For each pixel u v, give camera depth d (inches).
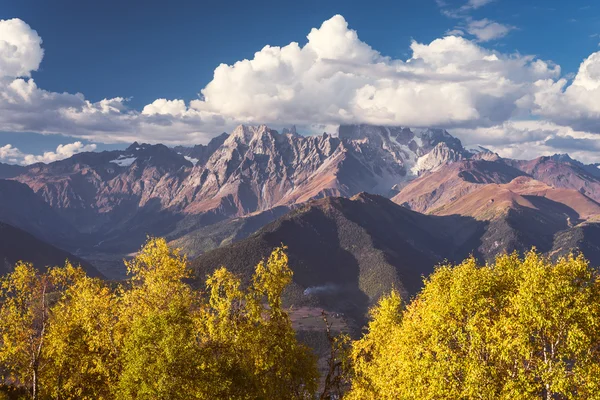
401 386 1708.9
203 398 1467.8
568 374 1360.7
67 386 1865.2
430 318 1624.0
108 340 1843.0
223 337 1833.2
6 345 1872.5
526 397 1330.0
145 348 1486.2
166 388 1405.0
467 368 1437.0
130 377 1483.8
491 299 1589.6
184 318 1594.5
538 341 1464.1
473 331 1478.8
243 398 1572.3
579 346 1360.7
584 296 1418.6
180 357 1448.1
